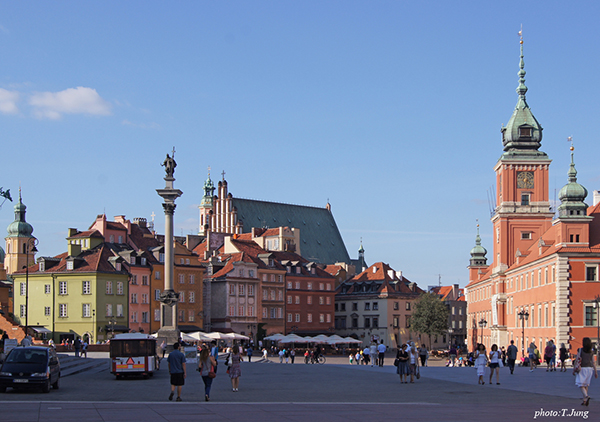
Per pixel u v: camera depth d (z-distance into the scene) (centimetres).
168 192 7938
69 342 12612
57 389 4634
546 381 5312
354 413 3216
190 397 4097
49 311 13650
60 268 13700
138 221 18012
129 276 14100
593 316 9969
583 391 3503
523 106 13888
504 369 7525
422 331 17850
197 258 15912
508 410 3341
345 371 6938
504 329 13812
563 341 9938
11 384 4238
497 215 13862
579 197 10181
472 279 19550
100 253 13925
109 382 5322
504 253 13750
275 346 16912
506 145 13900
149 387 4841
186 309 15425
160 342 7806
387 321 19025
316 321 18375
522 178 13762
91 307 13375
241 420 2947
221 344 15288
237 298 16312
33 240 10356
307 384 5109
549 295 10550
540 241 11294
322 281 18675
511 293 13262
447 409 3381
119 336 5784
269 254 17525
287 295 17775
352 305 19800
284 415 3131
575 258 10012
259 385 5022
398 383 5178
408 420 2977
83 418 2925
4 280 17200
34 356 4353
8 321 11288
